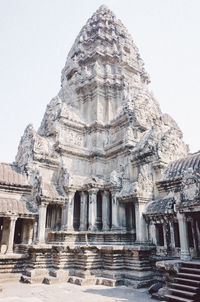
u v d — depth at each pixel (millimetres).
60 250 18547
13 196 21844
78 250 18344
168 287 12359
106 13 39938
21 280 17562
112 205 22016
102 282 16391
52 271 17734
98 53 34156
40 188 21406
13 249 20156
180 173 19344
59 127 27203
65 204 22641
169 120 26188
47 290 14500
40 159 24188
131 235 21344
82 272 17281
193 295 10453
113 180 22266
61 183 23922
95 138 28781
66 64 39500
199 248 14969
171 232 16797
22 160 24953
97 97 31094
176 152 23562
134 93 30938
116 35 38031
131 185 21094
